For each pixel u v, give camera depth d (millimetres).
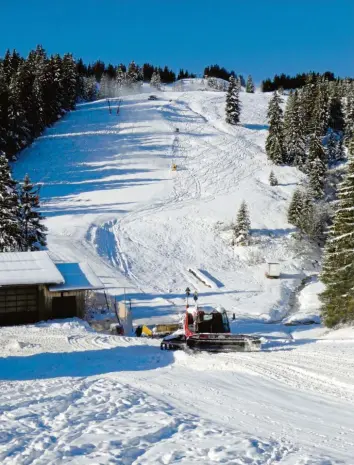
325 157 81750
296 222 63938
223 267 55344
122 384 12312
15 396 10828
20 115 81000
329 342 17766
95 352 18203
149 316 38156
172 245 58781
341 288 31516
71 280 32625
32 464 6547
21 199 40344
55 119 103688
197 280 51375
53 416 9094
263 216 67125
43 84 98500
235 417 9156
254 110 126688
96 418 8883
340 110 105250
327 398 10266
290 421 8812
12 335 24562
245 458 6727
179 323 33000
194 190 75000
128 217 64562
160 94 140000
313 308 44156
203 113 119250
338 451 7234
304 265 57000
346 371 12297
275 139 87625
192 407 10016
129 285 46625
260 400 10344
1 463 6625
